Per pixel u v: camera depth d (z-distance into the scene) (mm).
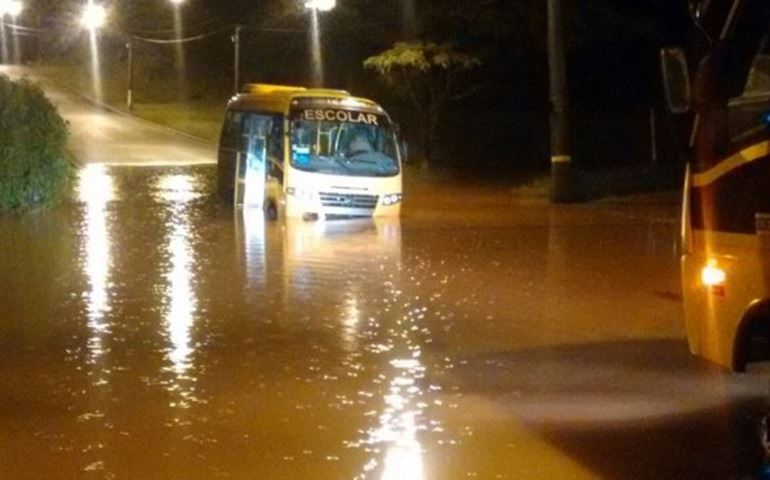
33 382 12227
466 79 47375
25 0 101562
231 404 11367
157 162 49312
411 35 44188
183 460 9656
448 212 30359
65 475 9266
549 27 32406
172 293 17625
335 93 29641
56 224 26781
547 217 29078
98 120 68875
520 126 48438
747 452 9859
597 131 47000
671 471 9383
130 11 86688
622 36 41531
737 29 9312
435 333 14789
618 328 15133
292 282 18719
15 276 19172
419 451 9906
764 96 9016
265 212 28906
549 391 11906
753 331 9039
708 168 9391
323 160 28047
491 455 9797
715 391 11875
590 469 9438
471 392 11859
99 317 15734
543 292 17891
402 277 19328
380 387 12039
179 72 81875
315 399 11570
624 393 11805
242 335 14609
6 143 28578
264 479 9188
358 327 15164
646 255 22062
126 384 12148
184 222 27578
